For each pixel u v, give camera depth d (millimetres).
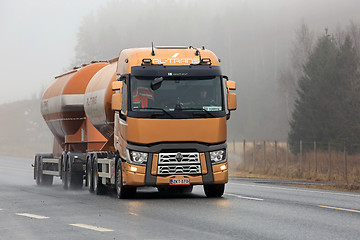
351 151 107062
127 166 38562
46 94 65000
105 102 46906
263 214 29953
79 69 57062
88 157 51562
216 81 39500
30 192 50875
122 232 24031
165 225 25938
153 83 38750
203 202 36719
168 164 38406
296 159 99562
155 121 38250
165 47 40688
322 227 25172
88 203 37875
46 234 24062
